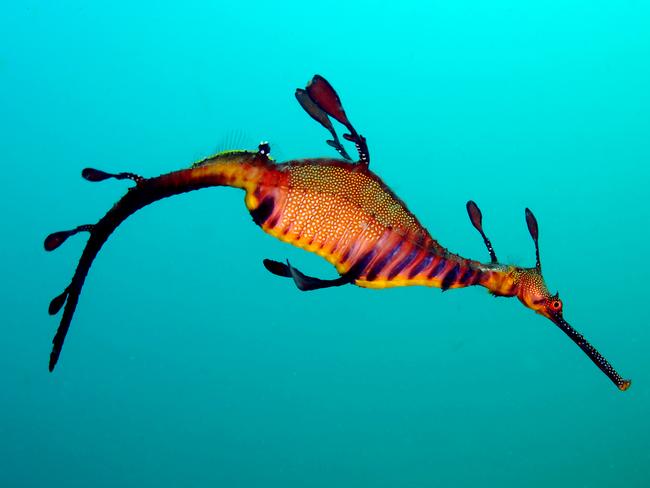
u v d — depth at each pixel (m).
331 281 0.79
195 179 0.78
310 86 0.78
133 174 0.78
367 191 0.78
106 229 0.79
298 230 0.78
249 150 0.78
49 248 0.78
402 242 0.79
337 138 0.79
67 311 0.79
